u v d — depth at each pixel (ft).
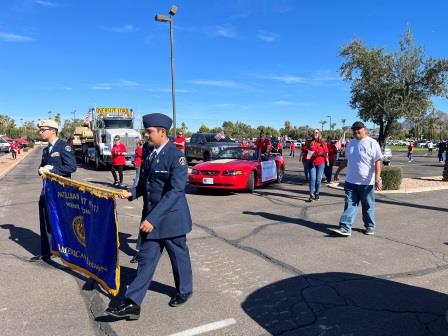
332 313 13.26
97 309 13.57
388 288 15.34
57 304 13.93
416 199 35.09
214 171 37.70
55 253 17.34
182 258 13.64
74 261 15.93
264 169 41.73
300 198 36.09
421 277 16.47
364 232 23.57
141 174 13.65
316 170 34.37
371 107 42.34
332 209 30.66
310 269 17.37
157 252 13.15
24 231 24.04
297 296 14.60
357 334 11.92
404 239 22.22
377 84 40.75
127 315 12.58
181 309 13.55
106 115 76.95
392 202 33.55
